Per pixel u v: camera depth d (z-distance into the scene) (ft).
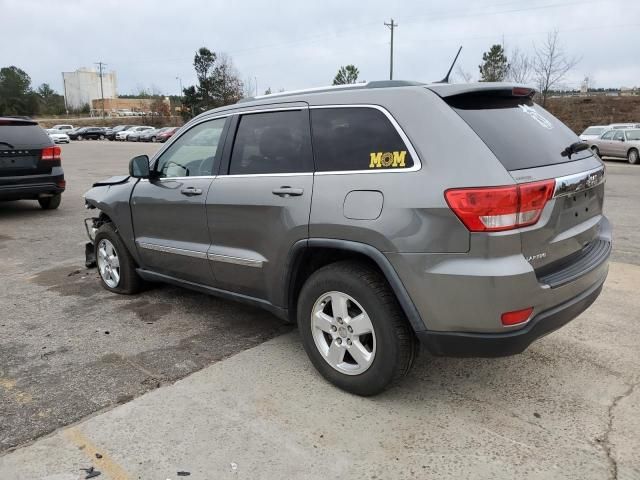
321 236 10.79
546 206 9.52
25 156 31.24
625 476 8.63
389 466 8.95
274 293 12.23
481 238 9.04
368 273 10.48
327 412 10.53
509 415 10.36
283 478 8.70
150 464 9.06
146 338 14.19
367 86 11.32
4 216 32.96
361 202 10.19
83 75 448.24
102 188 17.72
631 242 24.32
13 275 20.26
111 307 16.58
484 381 11.66
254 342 13.87
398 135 10.11
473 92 10.30
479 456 9.16
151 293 17.81
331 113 11.22
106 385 11.68
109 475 8.80
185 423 10.21
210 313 15.96
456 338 9.59
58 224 30.42
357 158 10.60
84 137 205.87
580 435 9.70
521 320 9.37
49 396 11.22
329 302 11.35
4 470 8.91
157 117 266.98
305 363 12.62
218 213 13.09
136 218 15.93
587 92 173.37
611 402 10.77
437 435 9.76
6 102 369.91
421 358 12.76
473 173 9.16
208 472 8.86
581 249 11.03
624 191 42.42
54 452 9.37
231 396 11.18
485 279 9.02
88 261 20.77
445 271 9.30
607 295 16.81
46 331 14.73
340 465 8.98
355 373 10.92
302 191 11.16
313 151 11.33
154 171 15.34
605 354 12.83
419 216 9.46
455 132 9.59
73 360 12.93
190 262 14.30
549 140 10.84
